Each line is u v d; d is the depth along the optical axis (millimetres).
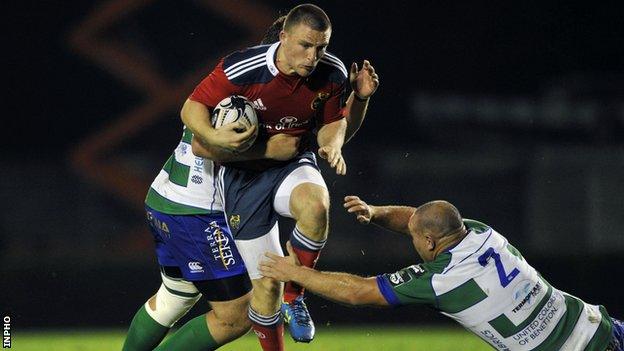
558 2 85500
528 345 21750
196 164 24922
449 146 79625
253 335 42906
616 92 77625
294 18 21328
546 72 85750
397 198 66062
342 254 60219
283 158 23094
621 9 84375
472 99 81000
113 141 73500
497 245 21781
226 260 25078
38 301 51312
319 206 22203
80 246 65188
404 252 60781
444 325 50688
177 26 77750
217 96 22359
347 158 66312
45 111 84812
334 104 23188
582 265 53375
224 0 77625
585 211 65375
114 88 84375
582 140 75375
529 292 21672
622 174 65938
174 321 26828
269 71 22047
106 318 51719
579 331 22078
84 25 77938
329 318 50375
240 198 23609
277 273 21984
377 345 36625
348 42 86375
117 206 67750
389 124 82688
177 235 25328
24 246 64062
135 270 51938
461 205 66375
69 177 66250
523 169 66875
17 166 65500
